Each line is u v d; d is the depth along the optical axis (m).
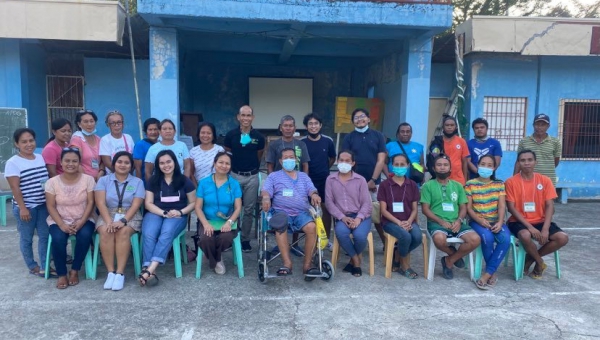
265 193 4.79
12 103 8.38
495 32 8.66
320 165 5.59
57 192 4.41
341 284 4.56
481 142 6.08
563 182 9.87
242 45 9.62
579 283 4.70
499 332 3.56
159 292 4.27
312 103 12.41
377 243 6.14
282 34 8.22
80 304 3.98
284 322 3.68
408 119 8.28
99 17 7.75
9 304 3.96
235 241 4.73
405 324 3.68
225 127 12.26
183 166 5.29
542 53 8.77
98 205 4.50
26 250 4.61
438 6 7.29
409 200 4.90
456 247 4.93
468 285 4.61
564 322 3.76
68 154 4.37
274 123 12.27
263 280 4.51
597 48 8.81
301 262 5.21
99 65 9.72
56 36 7.71
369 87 11.30
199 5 6.82
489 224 4.68
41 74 9.34
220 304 4.02
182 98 10.10
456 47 9.20
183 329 3.54
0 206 6.77
